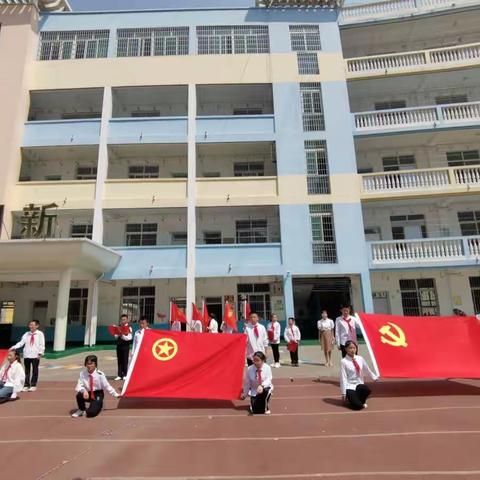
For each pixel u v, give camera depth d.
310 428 5.76
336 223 17.84
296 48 20.25
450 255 17.14
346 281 17.97
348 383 6.98
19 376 8.03
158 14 20.59
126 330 9.98
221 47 20.22
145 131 19.08
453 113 18.81
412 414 6.38
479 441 5.06
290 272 17.39
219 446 5.07
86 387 6.73
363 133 18.86
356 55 22.14
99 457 4.75
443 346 8.00
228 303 13.28
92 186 18.36
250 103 21.38
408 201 18.84
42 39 20.28
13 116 18.50
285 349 16.34
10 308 19.64
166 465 4.47
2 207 17.56
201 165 20.55
